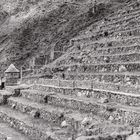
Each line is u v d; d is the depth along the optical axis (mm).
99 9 46906
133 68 20297
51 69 28859
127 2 46625
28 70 33875
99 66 22969
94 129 11242
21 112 18328
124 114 12820
